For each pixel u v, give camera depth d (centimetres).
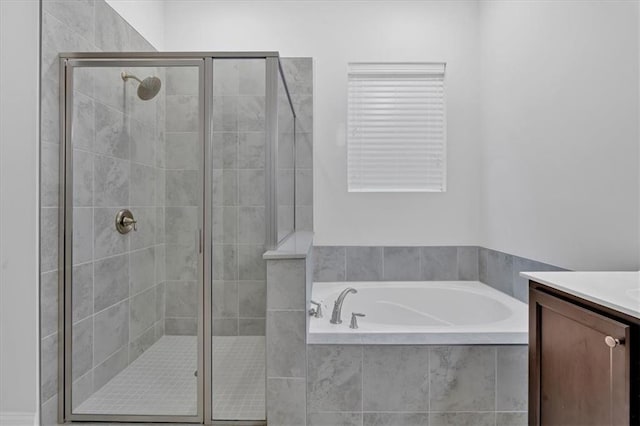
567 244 197
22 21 181
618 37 163
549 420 135
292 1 306
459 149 304
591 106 179
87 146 198
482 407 178
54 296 192
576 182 190
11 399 183
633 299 110
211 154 197
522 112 239
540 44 220
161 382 192
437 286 288
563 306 126
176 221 197
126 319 195
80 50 210
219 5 308
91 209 196
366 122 309
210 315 196
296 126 299
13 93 182
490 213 284
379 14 305
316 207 304
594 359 112
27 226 182
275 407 180
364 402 179
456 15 304
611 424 105
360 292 282
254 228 203
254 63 200
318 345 179
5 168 183
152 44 291
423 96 309
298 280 179
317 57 304
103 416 191
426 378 179
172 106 197
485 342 179
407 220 304
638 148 153
